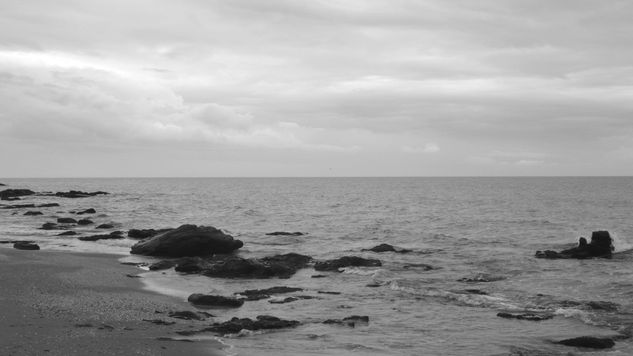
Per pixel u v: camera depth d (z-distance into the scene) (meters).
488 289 28.59
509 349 18.56
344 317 22.44
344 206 101.25
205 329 19.73
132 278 30.20
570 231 59.03
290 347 18.25
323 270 34.03
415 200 120.62
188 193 151.88
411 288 28.42
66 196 119.62
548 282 30.45
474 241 50.62
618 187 190.00
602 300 25.84
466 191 169.38
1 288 24.97
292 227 63.44
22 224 61.94
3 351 15.87
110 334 18.44
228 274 31.75
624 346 19.02
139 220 69.19
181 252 39.19
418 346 18.78
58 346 16.67
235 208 93.06
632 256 40.19
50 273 29.55
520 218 74.81
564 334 20.38
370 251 43.09
